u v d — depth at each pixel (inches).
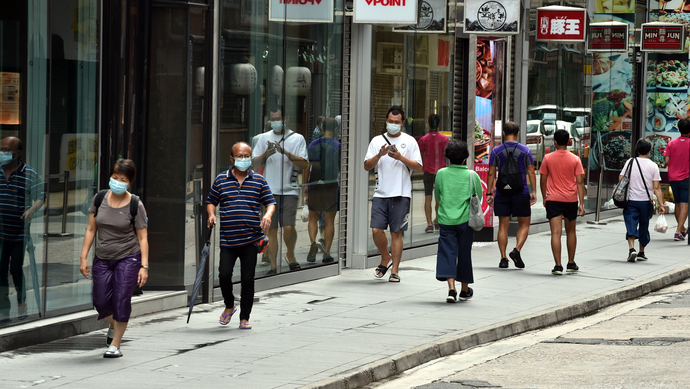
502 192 1663.4
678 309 1365.7
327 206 1567.4
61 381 872.9
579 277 1594.5
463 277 1338.6
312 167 1524.4
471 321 1204.5
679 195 2140.7
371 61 1647.4
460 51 1963.6
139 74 1226.0
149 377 892.0
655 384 901.2
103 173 1209.4
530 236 2177.7
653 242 2107.5
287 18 1451.8
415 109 1796.3
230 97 1328.7
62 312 1109.7
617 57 2691.9
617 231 2316.7
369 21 1509.6
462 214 1321.4
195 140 1261.1
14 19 1055.6
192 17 1245.7
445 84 1902.1
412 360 1015.6
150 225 1255.5
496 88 2014.0
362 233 1663.4
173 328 1130.0
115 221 953.5
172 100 1243.8
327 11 1549.0
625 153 2773.1
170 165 1250.6
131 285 959.6
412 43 1769.2
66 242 1119.6
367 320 1199.6
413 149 1487.5
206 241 1192.8
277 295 1379.2
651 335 1171.3
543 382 929.5
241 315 1131.9
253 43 1373.0
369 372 944.3
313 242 1535.4
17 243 1053.8
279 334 1104.8
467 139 1963.6
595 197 2623.0
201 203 1275.8
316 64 1533.0
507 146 1662.2
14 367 927.0
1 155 1039.0
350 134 1643.7
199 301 1291.8
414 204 1806.1
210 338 1075.3
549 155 1626.5
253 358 978.7
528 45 2148.1
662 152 2824.8
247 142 1366.9
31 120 1075.3
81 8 1127.0
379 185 1499.8
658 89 2829.7
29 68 1071.6
